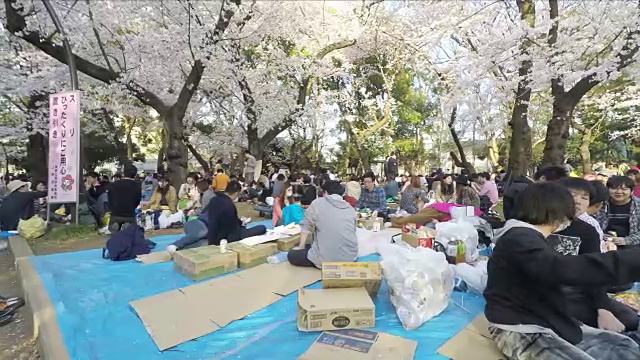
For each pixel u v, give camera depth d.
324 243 3.80
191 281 3.71
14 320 3.33
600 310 2.35
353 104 20.45
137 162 28.44
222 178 6.56
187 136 17.80
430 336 2.52
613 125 19.64
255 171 13.82
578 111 18.09
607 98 15.66
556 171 3.79
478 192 7.73
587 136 17.33
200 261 3.72
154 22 10.88
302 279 3.62
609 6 7.79
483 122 16.97
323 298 2.74
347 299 2.73
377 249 4.46
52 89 12.02
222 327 2.69
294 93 15.37
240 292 3.31
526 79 8.42
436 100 21.45
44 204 8.03
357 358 2.07
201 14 10.48
